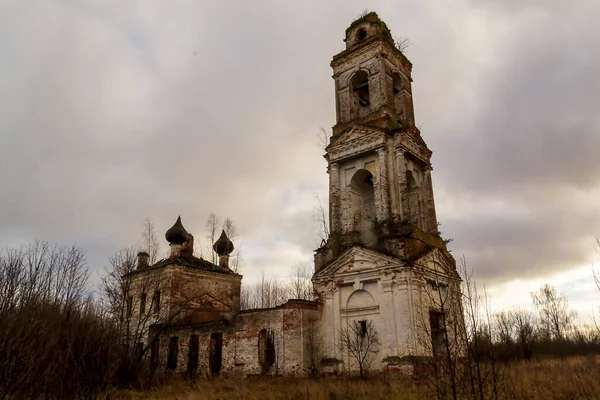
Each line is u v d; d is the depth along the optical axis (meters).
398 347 26.25
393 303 27.20
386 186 30.34
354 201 32.78
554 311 58.03
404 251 27.69
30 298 16.91
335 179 33.19
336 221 32.34
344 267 29.78
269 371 29.48
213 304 43.22
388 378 23.03
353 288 29.30
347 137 33.06
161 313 39.84
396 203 30.06
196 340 35.47
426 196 33.38
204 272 43.16
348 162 33.38
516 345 34.62
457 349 13.45
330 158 33.78
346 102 34.94
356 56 35.34
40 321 13.71
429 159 34.59
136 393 24.25
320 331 29.73
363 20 36.41
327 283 30.27
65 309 18.61
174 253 43.69
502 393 15.25
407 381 22.31
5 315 13.07
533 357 33.34
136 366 27.86
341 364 28.08
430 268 28.73
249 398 21.66
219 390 24.89
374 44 34.38
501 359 17.50
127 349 28.70
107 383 13.71
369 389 21.08
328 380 25.27
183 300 40.81
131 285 43.53
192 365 35.06
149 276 42.19
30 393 12.09
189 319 40.12
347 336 27.39
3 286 16.02
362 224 32.94
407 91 35.81
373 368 26.97
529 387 18.23
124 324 36.38
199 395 23.06
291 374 28.17
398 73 35.25
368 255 28.80
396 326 26.69
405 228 29.27
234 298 45.19
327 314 29.72
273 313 30.19
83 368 13.15
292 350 28.73
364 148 32.06
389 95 33.47
